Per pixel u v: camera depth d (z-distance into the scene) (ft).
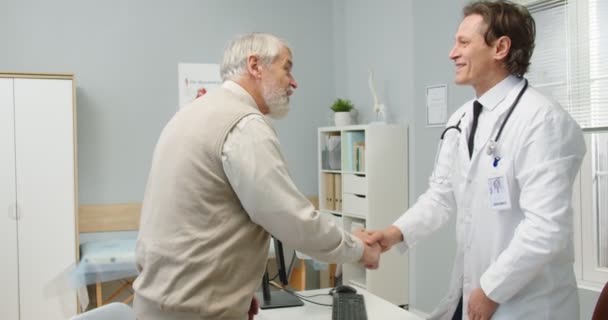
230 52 5.37
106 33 14.01
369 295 7.30
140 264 5.10
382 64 14.69
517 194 5.41
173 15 14.66
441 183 6.68
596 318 5.52
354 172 13.85
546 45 10.12
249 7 15.53
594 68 9.33
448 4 12.07
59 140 12.21
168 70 14.64
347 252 5.34
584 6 9.45
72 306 12.03
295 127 16.20
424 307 13.17
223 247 4.73
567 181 5.08
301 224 4.73
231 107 4.84
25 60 13.33
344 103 15.34
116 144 14.12
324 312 6.70
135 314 5.14
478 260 5.73
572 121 5.29
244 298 4.90
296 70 16.17
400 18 13.91
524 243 4.96
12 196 11.92
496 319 5.43
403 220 6.66
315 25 16.40
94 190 13.89
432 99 12.71
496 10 5.47
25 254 12.00
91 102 13.91
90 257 11.87
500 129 5.46
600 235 9.57
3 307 11.87
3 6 13.12
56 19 13.56
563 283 5.50
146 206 5.09
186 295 4.66
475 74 5.61
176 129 4.97
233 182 4.67
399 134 13.62
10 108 11.87
